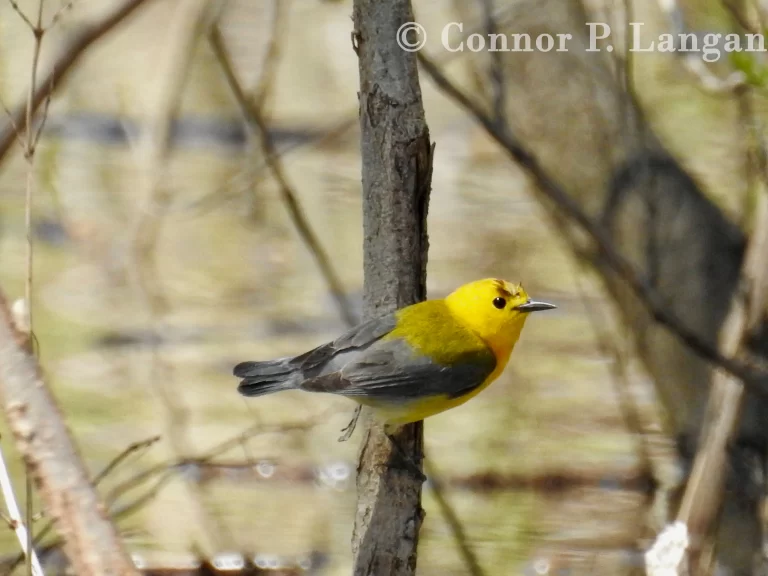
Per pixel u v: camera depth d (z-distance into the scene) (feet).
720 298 37.96
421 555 40.52
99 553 13.16
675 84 44.14
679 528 27.07
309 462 46.29
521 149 31.45
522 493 44.86
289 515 42.50
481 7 39.22
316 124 73.36
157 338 57.98
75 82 72.08
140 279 60.34
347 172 74.90
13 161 73.82
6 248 68.39
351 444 48.19
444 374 27.68
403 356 27.45
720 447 27.22
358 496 25.90
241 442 40.52
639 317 39.52
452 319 28.86
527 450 47.44
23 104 31.86
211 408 50.78
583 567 39.19
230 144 73.56
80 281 63.26
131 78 74.64
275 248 69.46
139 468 44.88
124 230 66.64
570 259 52.26
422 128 24.94
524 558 40.29
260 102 45.78
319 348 28.45
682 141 44.96
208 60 64.80
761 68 28.43
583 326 57.82
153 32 74.69
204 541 40.60
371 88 24.66
